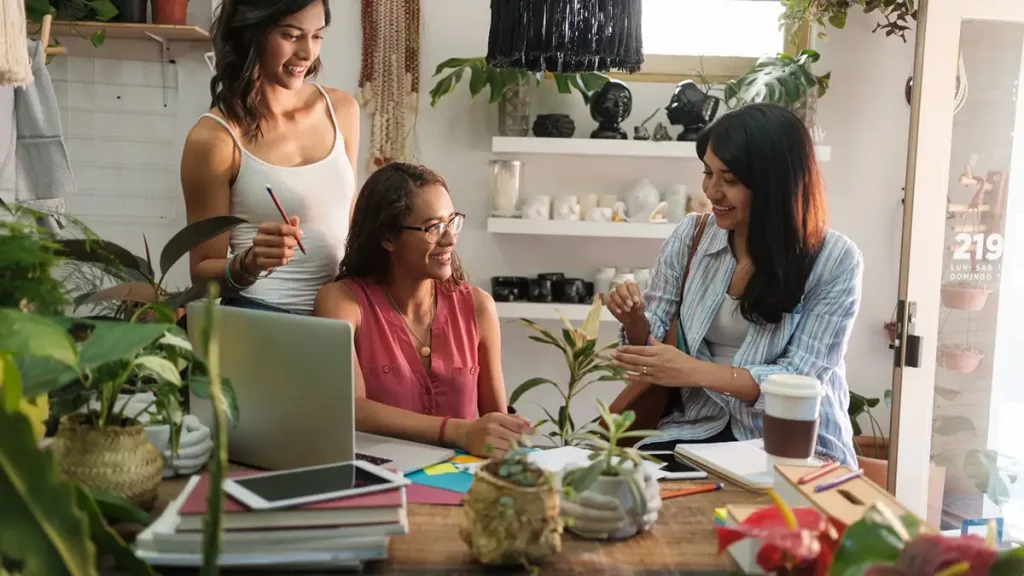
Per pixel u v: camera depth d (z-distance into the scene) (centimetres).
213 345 73
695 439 196
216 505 73
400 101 320
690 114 309
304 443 134
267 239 170
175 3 295
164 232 321
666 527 120
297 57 192
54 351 87
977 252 267
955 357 269
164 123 316
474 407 195
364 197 189
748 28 335
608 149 307
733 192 189
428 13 322
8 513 75
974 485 274
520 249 334
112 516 107
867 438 325
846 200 334
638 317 203
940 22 251
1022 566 73
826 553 86
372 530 102
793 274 189
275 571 103
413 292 190
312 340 130
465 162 328
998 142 263
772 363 197
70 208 317
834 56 328
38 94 239
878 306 338
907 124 330
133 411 137
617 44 204
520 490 101
